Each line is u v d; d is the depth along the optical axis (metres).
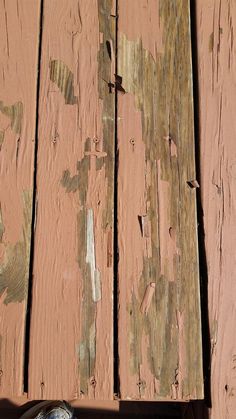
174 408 1.17
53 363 1.01
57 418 1.12
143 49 1.15
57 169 1.08
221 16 1.18
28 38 1.14
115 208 1.07
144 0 1.17
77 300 1.03
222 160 1.11
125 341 1.02
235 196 1.09
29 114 1.11
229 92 1.14
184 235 1.07
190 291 1.04
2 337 1.01
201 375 1.02
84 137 1.10
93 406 1.17
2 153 1.09
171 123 1.11
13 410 1.18
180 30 1.16
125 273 1.04
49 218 1.06
